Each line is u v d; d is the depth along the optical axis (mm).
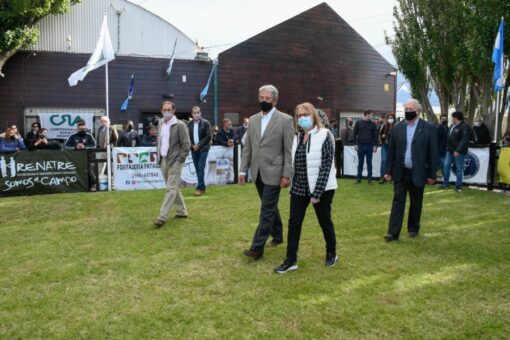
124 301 3967
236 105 19906
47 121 17266
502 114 15352
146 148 10828
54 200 8836
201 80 19375
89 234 6199
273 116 5125
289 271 4660
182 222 6824
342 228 6453
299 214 4676
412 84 17922
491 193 9773
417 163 5812
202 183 9469
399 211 5891
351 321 3562
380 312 3725
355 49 22047
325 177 4543
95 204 8375
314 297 4020
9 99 16906
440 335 3354
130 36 20391
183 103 19156
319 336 3352
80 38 19406
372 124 11242
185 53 21344
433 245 5625
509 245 5621
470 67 14742
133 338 3322
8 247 5621
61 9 17875
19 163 9719
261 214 5098
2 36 15539
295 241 4672
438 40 16219
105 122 11219
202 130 9375
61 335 3375
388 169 6117
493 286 4258
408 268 4758
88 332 3420
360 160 11422
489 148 10391
